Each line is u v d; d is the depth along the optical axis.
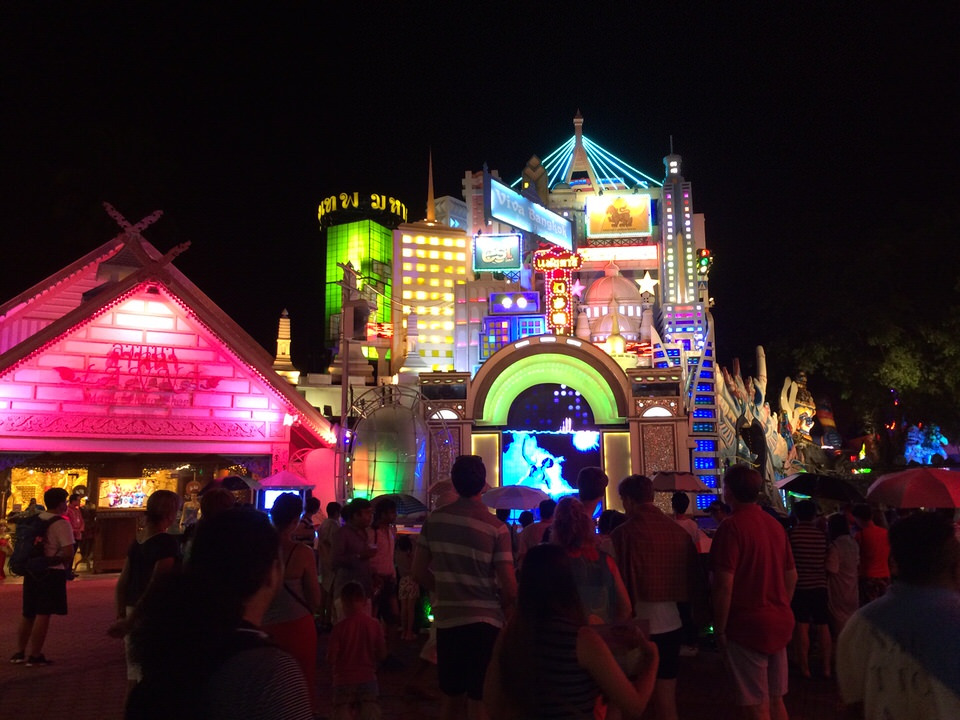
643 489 8.27
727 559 7.33
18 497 30.70
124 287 30.91
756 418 52.50
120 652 14.08
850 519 15.03
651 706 10.48
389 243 117.94
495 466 39.50
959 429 48.50
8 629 16.47
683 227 64.81
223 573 3.35
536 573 4.26
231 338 32.53
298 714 2.90
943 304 46.25
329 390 43.44
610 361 39.59
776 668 7.49
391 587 15.07
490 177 61.78
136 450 30.77
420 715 10.07
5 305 35.16
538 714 4.07
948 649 3.87
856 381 51.69
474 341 61.69
